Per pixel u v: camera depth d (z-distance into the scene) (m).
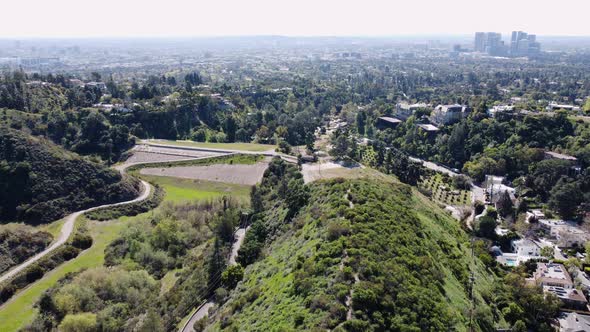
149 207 125.12
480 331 58.03
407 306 50.75
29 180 117.69
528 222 119.12
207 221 111.44
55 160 126.38
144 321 69.44
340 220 71.50
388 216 74.44
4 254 92.88
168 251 97.19
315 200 90.88
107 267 90.38
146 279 84.69
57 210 115.69
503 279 83.25
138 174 148.00
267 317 54.16
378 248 60.97
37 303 77.38
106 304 76.88
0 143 123.62
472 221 115.44
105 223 114.56
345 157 142.50
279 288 60.66
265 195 117.44
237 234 101.25
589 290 83.38
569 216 121.38
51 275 88.94
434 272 62.38
